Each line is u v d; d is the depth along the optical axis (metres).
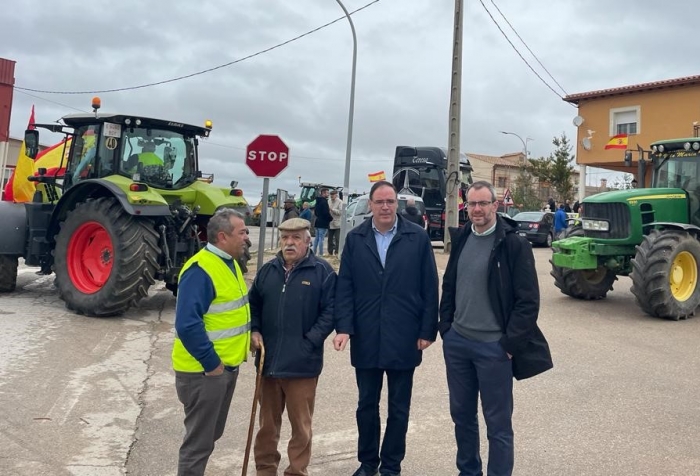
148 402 5.09
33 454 4.01
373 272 3.87
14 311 8.38
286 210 17.98
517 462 4.07
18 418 4.61
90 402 5.02
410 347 3.85
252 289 3.82
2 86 20.84
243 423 4.77
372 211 3.95
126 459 4.00
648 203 9.62
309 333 3.65
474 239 3.80
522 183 37.84
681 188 10.14
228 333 3.38
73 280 8.28
